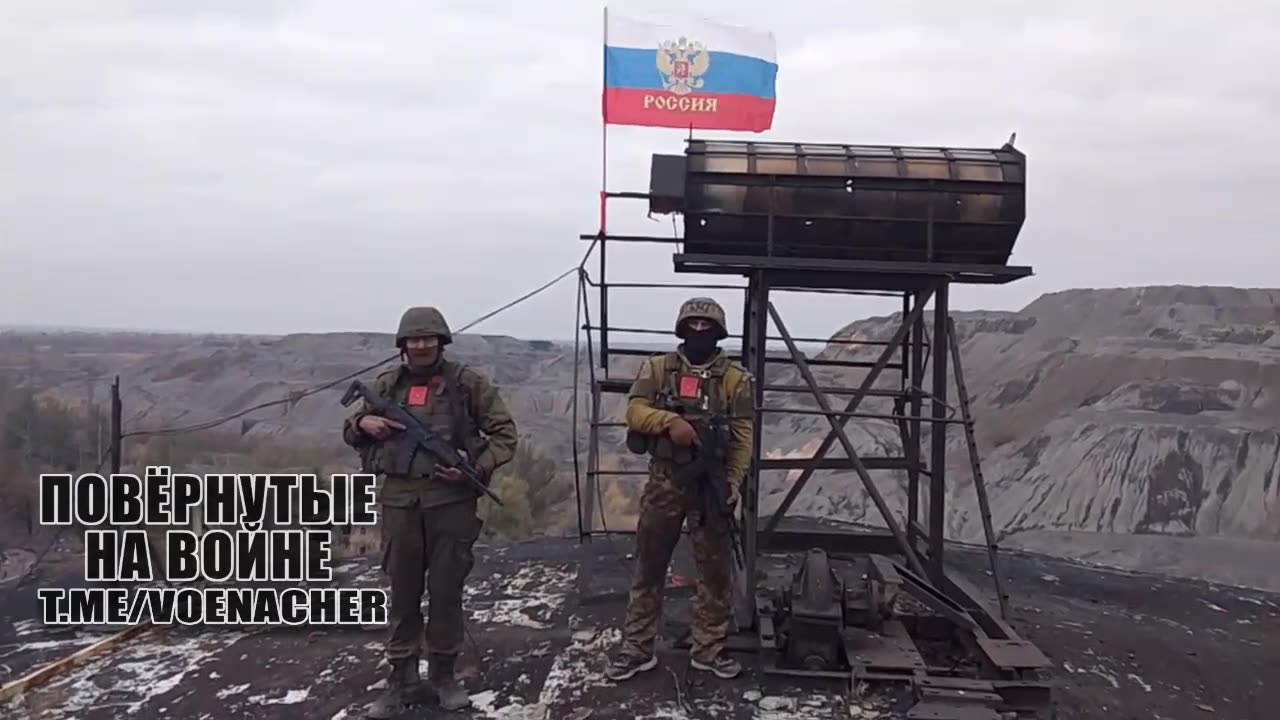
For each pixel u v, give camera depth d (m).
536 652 5.94
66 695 5.37
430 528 4.83
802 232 6.05
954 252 6.09
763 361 6.06
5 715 5.09
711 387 5.07
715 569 5.29
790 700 5.13
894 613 6.08
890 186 5.93
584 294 6.73
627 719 4.91
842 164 5.99
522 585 7.63
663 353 5.27
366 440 4.86
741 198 5.96
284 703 5.23
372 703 5.15
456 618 5.03
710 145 6.18
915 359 7.14
